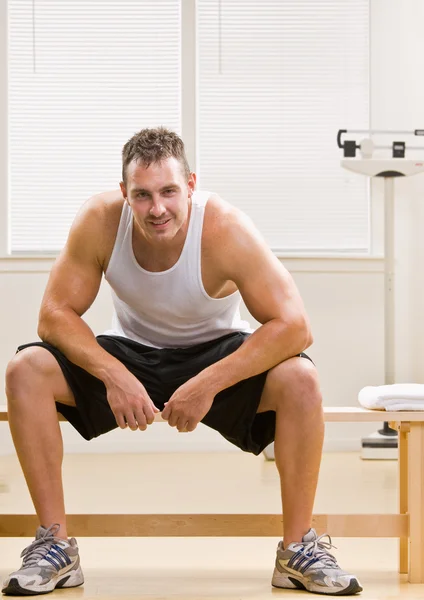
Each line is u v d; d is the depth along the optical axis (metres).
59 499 2.30
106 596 2.21
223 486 3.99
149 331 2.51
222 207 2.41
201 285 2.37
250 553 2.77
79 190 5.40
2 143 5.33
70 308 2.40
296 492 2.28
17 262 5.27
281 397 2.29
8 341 5.27
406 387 2.51
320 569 2.24
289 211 5.42
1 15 5.32
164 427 5.30
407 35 5.38
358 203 5.43
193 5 5.36
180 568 2.56
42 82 5.38
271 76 5.41
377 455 4.90
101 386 2.36
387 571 2.53
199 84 5.40
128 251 2.37
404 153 5.07
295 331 2.30
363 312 5.34
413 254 5.37
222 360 2.29
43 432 2.28
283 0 5.40
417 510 2.40
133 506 3.49
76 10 5.38
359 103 5.42
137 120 5.40
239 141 5.40
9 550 2.80
